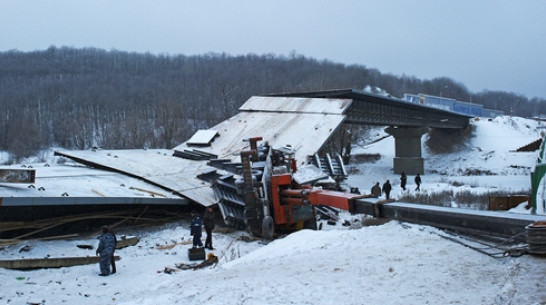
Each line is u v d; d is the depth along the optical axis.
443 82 165.12
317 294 6.61
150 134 54.84
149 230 18.41
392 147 84.25
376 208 11.38
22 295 10.12
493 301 5.66
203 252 14.10
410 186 41.22
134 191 18.88
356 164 74.44
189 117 82.00
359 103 45.84
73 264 13.30
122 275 12.20
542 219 7.83
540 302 5.37
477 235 8.88
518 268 6.74
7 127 67.31
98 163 23.62
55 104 88.94
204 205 19.77
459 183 45.16
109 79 110.88
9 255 13.27
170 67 136.00
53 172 20.86
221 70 127.88
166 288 9.20
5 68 123.38
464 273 6.97
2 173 15.01
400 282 6.85
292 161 20.17
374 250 9.00
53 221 16.11
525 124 91.88
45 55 141.38
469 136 83.12
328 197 13.39
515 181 48.22
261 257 10.92
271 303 6.40
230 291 7.22
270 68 133.25
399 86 140.12
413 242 9.16
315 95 41.59
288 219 16.86
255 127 32.34
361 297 6.31
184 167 24.97
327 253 9.48
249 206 17.02
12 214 15.31
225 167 22.86
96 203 16.14
